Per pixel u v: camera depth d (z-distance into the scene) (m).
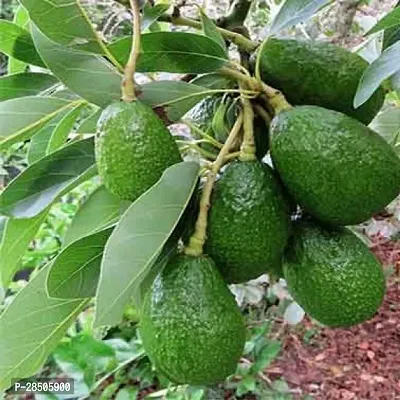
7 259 0.53
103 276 0.37
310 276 0.45
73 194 1.73
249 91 0.46
